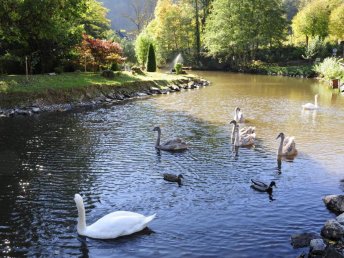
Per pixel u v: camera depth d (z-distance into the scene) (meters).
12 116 31.05
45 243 12.20
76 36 46.34
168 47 99.06
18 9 36.41
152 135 25.31
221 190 16.33
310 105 35.97
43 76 41.25
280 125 28.95
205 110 34.91
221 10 84.62
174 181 17.20
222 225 13.31
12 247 11.96
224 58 91.88
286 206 14.81
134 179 17.50
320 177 17.89
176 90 48.91
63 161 19.86
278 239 12.41
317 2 89.12
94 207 14.75
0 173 18.08
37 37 42.78
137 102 39.06
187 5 101.31
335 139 24.70
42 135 24.97
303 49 86.31
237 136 22.53
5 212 14.25
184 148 22.11
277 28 84.94
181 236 12.62
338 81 53.12
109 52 49.78
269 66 81.00
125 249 11.88
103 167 19.02
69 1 40.69
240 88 52.00
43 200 15.29
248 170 18.78
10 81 36.81
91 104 37.12
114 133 25.73
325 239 12.39
